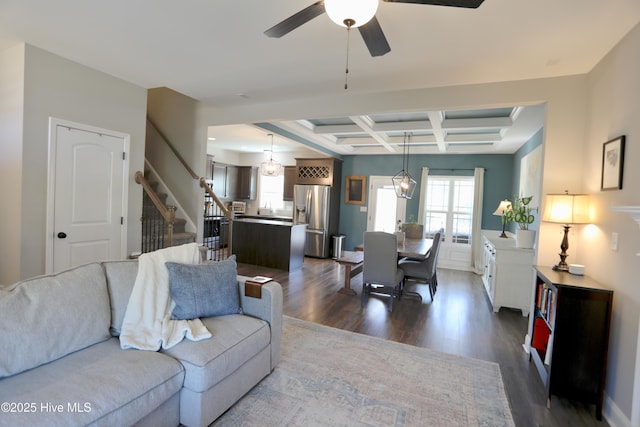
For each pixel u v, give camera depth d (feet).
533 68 9.59
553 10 6.79
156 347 6.09
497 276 13.70
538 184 14.78
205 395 5.95
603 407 7.38
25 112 9.80
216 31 8.30
